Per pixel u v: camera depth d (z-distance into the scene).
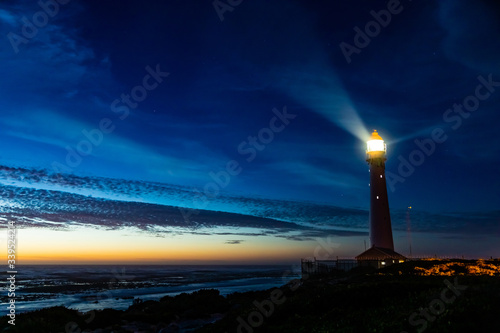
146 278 118.38
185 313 33.69
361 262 55.19
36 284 92.25
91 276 129.75
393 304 19.47
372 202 62.97
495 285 19.12
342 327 17.31
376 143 64.19
